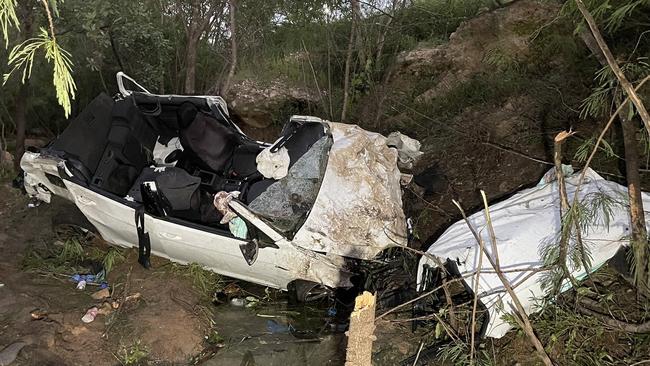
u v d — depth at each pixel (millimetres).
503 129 6582
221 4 7598
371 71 8242
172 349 4207
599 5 4121
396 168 5172
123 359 4102
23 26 6148
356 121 7984
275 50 9352
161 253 5031
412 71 8391
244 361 4215
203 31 7789
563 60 7039
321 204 4543
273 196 4652
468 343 3934
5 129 9516
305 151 4785
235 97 8820
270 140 8523
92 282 4969
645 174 5105
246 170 5234
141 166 5441
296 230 4461
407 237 4914
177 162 5605
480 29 8039
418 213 5758
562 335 3986
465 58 8086
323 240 4457
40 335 4191
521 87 7027
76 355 4070
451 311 3936
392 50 8922
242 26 8203
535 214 4418
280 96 8750
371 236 4574
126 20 6938
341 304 4797
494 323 3844
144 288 4797
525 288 3891
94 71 8500
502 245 4062
